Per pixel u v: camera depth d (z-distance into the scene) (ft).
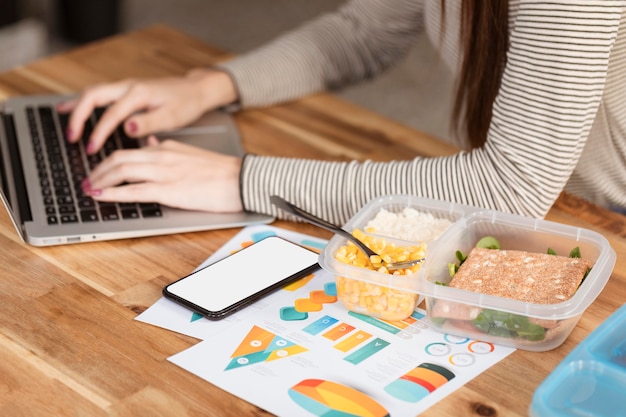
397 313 3.14
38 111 4.63
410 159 4.37
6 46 10.54
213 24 12.59
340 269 3.09
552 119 3.48
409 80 11.27
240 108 4.83
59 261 3.51
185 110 4.58
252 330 3.09
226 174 3.92
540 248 3.35
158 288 3.34
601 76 3.45
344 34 5.19
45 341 3.02
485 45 3.87
